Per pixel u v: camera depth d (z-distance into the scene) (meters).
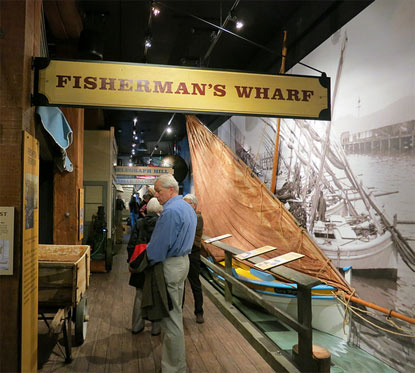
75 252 3.43
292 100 2.88
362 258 3.61
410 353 2.98
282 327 3.96
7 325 1.92
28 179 2.05
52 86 2.35
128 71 2.58
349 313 3.71
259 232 5.58
